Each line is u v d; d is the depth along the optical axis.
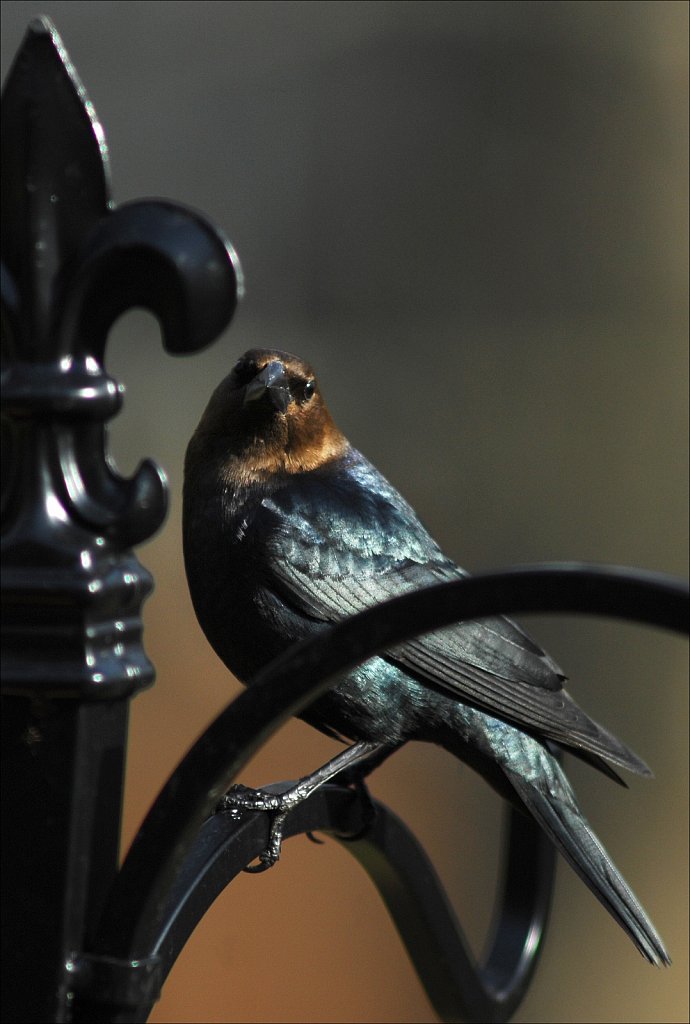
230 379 6.15
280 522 5.98
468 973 4.34
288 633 5.97
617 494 16.00
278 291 18.30
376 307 17.84
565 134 17.94
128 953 2.50
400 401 16.75
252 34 19.17
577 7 18.11
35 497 2.47
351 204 18.39
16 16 18.73
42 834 2.50
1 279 2.48
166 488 2.49
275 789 5.43
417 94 18.53
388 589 6.12
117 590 2.48
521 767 5.96
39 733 2.50
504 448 16.23
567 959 12.29
